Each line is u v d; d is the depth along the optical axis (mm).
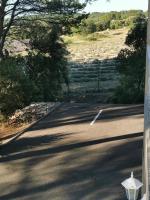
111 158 13805
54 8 28031
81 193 10641
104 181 11469
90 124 20188
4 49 30766
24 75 18688
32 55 33031
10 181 11805
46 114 23656
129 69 30531
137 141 16031
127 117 21703
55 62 33938
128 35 36031
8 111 18469
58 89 34500
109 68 48562
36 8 27812
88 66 50438
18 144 16547
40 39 33375
